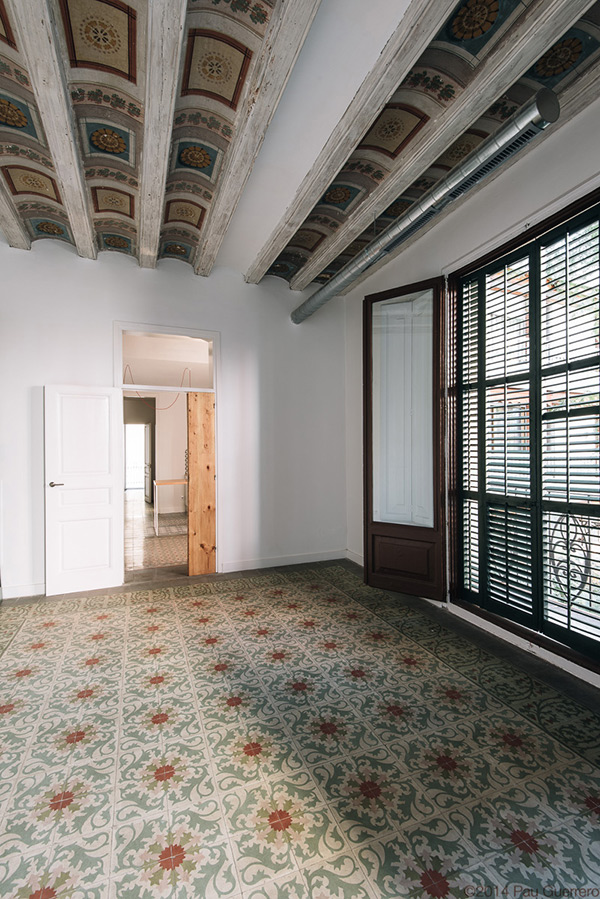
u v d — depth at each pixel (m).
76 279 4.23
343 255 4.55
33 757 1.95
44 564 4.11
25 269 4.07
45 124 2.44
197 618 3.51
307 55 2.07
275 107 2.31
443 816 1.62
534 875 1.39
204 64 2.22
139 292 4.44
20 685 2.54
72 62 2.19
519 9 1.88
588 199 2.46
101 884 1.38
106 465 4.27
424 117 2.51
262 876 1.40
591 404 2.51
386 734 2.09
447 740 2.04
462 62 2.15
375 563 4.05
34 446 4.10
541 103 1.93
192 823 1.60
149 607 3.76
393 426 4.04
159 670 2.70
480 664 2.75
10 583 4.02
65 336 4.20
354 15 1.87
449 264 3.58
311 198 3.16
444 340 3.62
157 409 8.98
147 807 1.67
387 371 4.08
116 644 3.05
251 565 4.89
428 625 3.35
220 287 4.76
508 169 2.99
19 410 4.05
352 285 5.05
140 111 2.52
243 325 4.86
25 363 4.07
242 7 1.90
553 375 2.75
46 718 2.23
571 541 2.66
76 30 2.02
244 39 2.05
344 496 5.35
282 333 5.04
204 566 4.71
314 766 1.88
